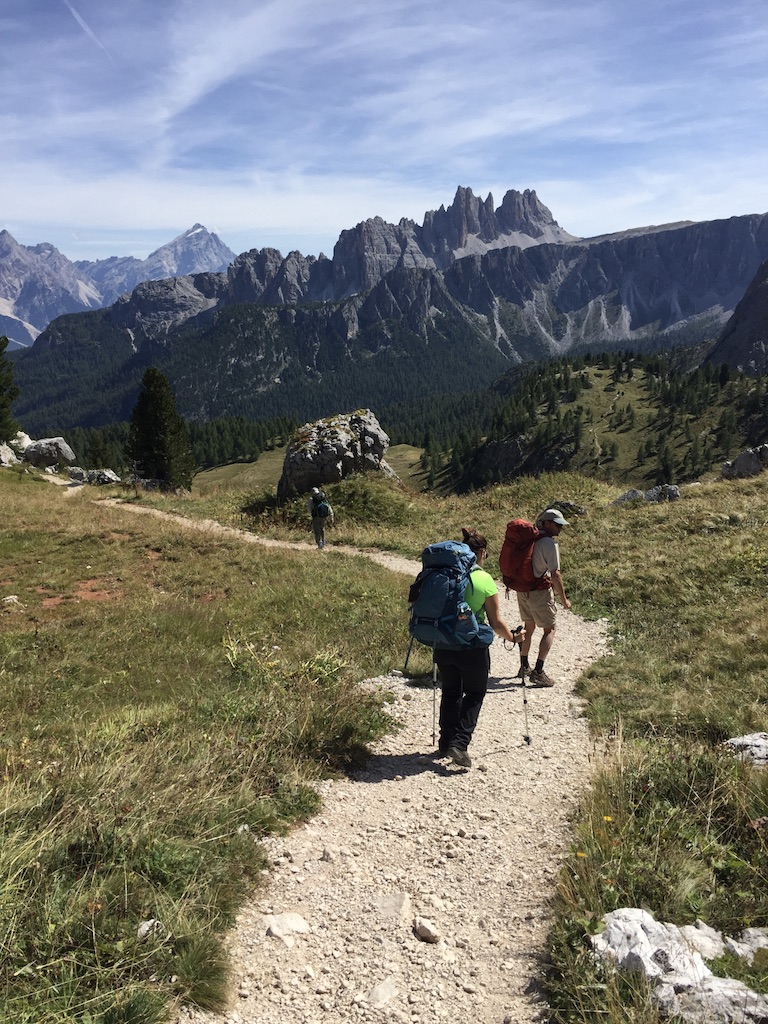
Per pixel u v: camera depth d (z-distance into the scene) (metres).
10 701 9.59
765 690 7.58
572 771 6.08
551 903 3.99
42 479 44.22
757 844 4.27
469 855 4.74
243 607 14.88
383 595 14.79
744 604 11.55
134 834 4.26
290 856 4.70
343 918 4.04
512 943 3.75
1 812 4.30
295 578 17.28
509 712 7.95
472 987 3.42
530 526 8.99
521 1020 3.16
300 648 10.97
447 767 6.34
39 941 3.30
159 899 3.78
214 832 4.63
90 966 3.22
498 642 11.35
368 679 9.03
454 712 6.43
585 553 17.08
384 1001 3.34
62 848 4.05
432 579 6.07
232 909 3.99
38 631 13.20
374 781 6.07
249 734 6.48
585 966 3.22
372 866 4.64
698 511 19.19
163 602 15.38
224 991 3.34
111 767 5.29
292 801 5.38
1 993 3.00
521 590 8.92
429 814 5.39
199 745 6.09
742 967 3.15
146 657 11.69
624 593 13.48
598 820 4.59
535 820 5.19
